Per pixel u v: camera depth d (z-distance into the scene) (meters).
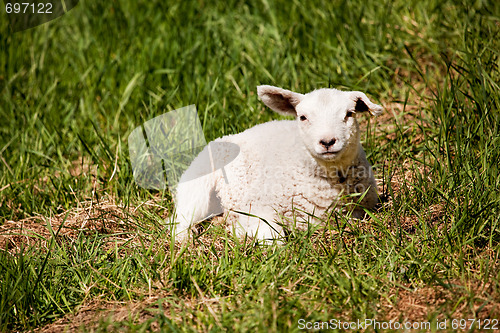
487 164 8.59
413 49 13.33
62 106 13.64
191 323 6.71
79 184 10.74
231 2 16.55
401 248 7.73
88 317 7.27
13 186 10.87
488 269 7.32
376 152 10.38
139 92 13.25
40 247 8.57
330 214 8.20
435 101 10.80
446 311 6.67
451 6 13.52
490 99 9.76
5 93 13.95
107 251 8.41
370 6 14.41
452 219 8.05
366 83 12.43
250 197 8.98
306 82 12.39
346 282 7.09
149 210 9.90
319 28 14.02
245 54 13.53
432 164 9.69
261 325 6.30
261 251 7.96
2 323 7.23
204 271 7.56
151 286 7.58
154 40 15.32
